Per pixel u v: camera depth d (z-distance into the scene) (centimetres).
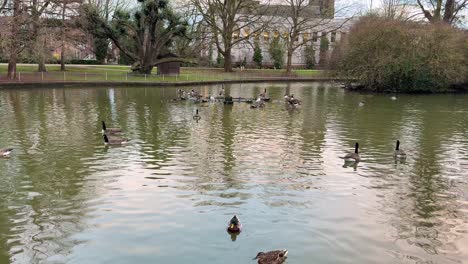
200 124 2658
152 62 5775
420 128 2656
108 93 4316
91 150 1947
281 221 1221
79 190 1436
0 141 2100
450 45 4862
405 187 1528
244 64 9288
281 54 9438
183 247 1064
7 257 1015
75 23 5097
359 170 1719
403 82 5028
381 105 3816
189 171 1656
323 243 1101
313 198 1402
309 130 2528
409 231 1184
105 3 7081
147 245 1075
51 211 1269
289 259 1016
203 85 5641
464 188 1530
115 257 1019
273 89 5428
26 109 3122
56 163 1734
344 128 2616
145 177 1573
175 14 5688
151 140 2169
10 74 4694
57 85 4662
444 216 1286
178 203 1334
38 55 4662
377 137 2359
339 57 5700
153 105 3488
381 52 4972
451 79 4984
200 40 8419
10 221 1201
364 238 1136
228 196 1401
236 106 3550
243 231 1151
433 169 1755
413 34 4888
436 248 1092
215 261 999
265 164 1777
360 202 1378
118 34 5566
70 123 2598
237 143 2145
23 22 4447
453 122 2900
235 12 7219
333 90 5353
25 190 1433
